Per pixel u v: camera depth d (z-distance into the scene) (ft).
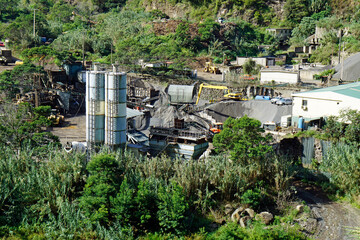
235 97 245.45
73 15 533.14
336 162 143.74
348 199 136.05
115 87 134.82
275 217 120.26
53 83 261.03
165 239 105.60
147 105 237.25
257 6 513.86
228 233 107.14
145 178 126.41
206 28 437.17
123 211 106.63
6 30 401.90
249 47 441.27
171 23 460.96
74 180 119.34
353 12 473.26
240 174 129.90
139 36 442.09
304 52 422.00
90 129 139.03
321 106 179.22
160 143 152.56
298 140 164.96
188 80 290.97
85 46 396.98
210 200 124.57
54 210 109.81
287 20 499.92
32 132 152.66
